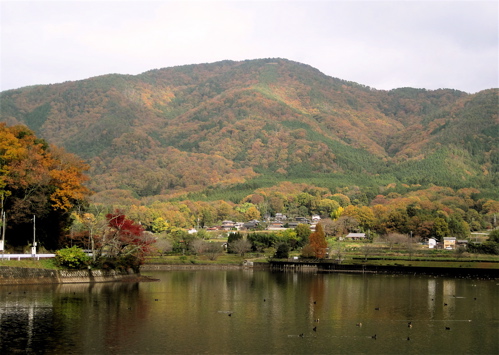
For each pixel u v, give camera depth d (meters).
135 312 82.62
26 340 63.81
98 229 121.12
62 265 110.88
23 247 115.50
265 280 141.38
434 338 70.00
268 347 64.06
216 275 156.75
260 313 85.25
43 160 114.94
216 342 65.81
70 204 117.75
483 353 63.53
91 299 92.19
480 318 83.81
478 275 155.38
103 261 119.88
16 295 91.88
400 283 135.50
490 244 199.38
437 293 113.75
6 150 108.25
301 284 131.12
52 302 87.44
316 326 75.81
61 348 61.25
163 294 104.31
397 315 85.50
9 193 105.31
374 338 69.00
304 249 197.12
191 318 79.56
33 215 110.31
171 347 63.16
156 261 183.38
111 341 64.88
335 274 165.75
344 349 63.84
